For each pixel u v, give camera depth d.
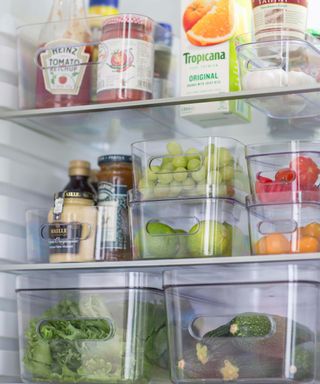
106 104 1.52
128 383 1.47
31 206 1.66
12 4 1.64
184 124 1.64
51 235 1.55
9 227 1.60
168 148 1.50
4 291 1.58
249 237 1.46
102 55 1.55
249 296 1.43
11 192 1.61
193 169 1.48
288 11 1.46
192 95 1.54
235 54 1.55
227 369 1.42
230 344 1.42
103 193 1.59
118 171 1.61
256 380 1.40
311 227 1.41
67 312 1.52
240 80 1.47
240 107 1.58
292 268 1.41
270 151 1.45
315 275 1.41
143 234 1.49
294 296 1.41
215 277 1.45
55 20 1.67
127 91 1.53
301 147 1.44
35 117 1.59
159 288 1.53
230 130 1.67
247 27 1.59
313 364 1.40
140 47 1.54
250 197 1.45
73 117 1.59
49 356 1.51
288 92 1.42
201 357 1.44
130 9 1.81
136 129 1.68
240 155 1.52
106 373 1.48
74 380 1.50
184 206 1.48
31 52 1.62
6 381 1.58
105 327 1.49
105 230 1.55
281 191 1.43
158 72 1.63
